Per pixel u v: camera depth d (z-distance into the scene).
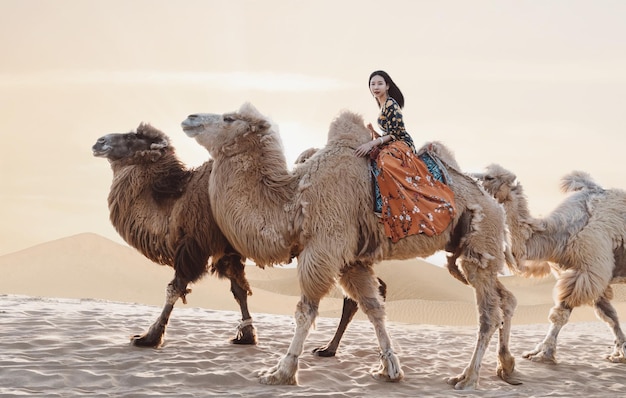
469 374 6.83
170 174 7.76
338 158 6.77
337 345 8.11
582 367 8.35
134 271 38.94
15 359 6.46
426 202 6.77
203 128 6.83
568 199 9.13
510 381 7.25
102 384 5.91
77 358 6.77
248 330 8.30
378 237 6.75
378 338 7.00
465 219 7.03
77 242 40.94
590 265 8.55
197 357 7.22
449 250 7.20
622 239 8.71
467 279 7.20
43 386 5.70
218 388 6.09
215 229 7.64
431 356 8.66
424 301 37.25
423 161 7.11
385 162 6.77
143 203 7.77
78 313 10.20
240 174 6.72
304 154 8.08
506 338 7.36
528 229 8.73
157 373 6.32
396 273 50.12
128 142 7.82
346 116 7.10
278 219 6.61
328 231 6.49
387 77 7.28
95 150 7.80
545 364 8.46
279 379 6.35
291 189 6.71
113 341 7.79
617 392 6.96
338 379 6.86
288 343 8.62
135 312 11.34
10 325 8.38
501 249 7.16
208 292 34.53
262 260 6.77
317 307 6.53
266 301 35.22
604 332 13.22
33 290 33.84
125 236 7.89
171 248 7.71
